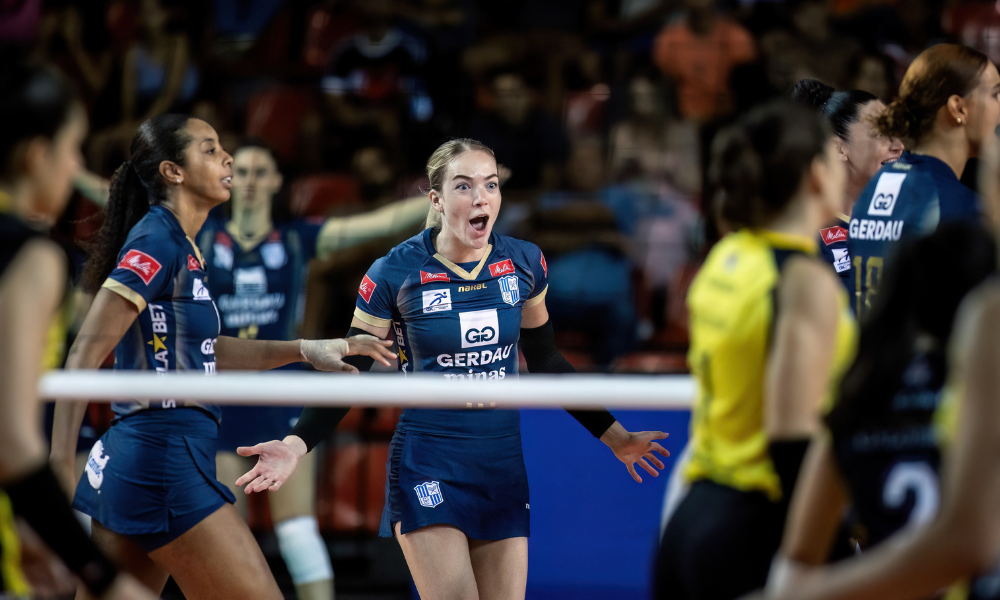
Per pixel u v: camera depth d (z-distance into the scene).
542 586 12.85
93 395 7.33
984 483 4.21
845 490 5.45
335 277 16.62
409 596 14.14
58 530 5.41
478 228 9.62
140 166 9.56
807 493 5.55
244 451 9.23
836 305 6.07
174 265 9.26
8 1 23.55
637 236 19.06
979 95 9.05
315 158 21.17
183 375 7.43
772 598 4.83
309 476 13.15
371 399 7.26
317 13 23.50
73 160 6.06
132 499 9.05
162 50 22.33
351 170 21.00
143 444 9.11
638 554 12.83
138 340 9.27
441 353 9.74
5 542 5.76
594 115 21.44
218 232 13.74
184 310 9.38
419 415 9.70
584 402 7.26
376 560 14.77
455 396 7.27
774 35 21.88
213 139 9.67
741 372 6.29
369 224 15.91
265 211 14.03
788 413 5.84
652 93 21.14
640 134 20.39
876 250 9.45
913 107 9.27
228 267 13.70
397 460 9.73
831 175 6.44
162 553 9.20
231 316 13.71
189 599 9.48
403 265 9.80
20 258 5.52
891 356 5.20
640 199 19.33
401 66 22.33
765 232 6.45
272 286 13.99
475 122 20.39
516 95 20.23
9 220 5.62
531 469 13.02
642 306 18.55
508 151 20.08
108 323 8.91
